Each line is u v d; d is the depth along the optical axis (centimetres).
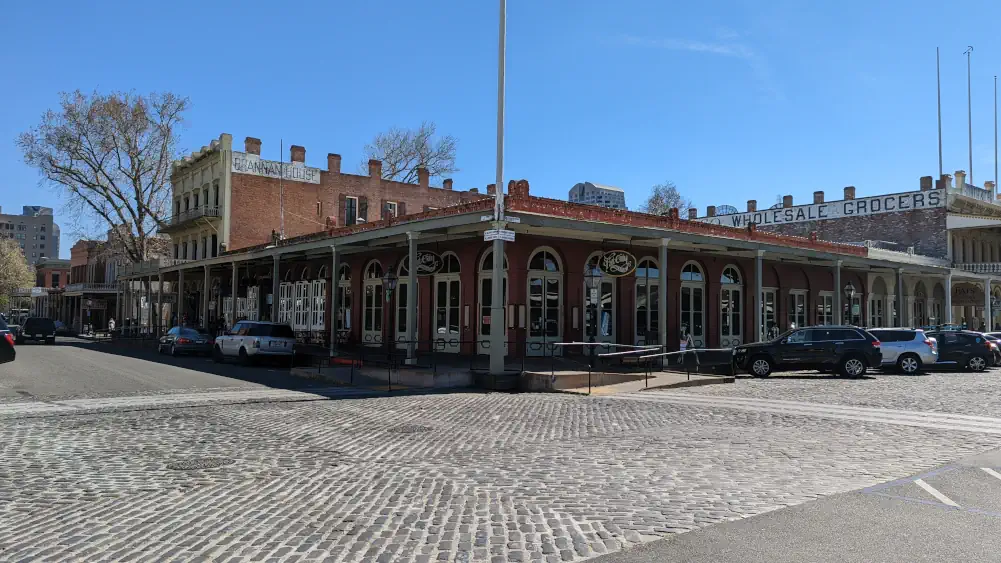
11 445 1005
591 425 1218
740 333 3122
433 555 534
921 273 3744
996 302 4716
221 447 998
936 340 2580
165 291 5538
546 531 595
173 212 5331
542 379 1833
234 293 3400
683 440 1057
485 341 2497
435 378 1886
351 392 1753
